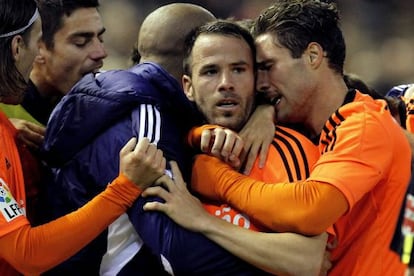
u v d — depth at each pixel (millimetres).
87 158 11523
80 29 13969
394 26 41344
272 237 10734
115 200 10969
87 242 10977
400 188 11398
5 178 11227
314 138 12070
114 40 39594
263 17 11867
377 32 41156
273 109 11898
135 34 39719
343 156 10922
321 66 11773
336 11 11969
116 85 11500
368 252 11438
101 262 11609
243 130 11664
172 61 13461
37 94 14211
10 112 13922
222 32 11602
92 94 11547
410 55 40094
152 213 11016
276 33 11680
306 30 11641
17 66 11914
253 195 10852
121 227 11453
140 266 11383
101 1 40438
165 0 40625
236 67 11516
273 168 11242
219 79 11477
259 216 10812
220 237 10812
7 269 11703
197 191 11422
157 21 13547
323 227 10664
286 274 10672
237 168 11383
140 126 11211
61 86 14203
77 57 14023
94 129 11438
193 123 11859
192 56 11773
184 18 13469
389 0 41844
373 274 11391
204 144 11289
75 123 11531
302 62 11672
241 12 40250
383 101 11883
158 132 11258
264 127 11609
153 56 13555
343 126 11180
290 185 10758
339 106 11852
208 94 11523
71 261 11719
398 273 11414
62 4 13805
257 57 11797
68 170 11727
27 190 12227
